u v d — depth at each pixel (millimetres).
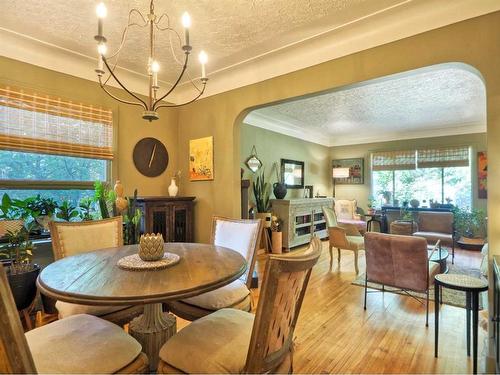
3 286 798
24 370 838
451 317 2613
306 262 1095
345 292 3242
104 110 3131
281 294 1088
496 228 1835
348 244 3980
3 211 2340
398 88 3861
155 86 1730
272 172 5879
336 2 2039
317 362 1936
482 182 5789
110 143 3180
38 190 2730
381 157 7035
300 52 2742
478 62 1919
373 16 2207
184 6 2051
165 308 2166
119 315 1816
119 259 1613
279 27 2348
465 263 4465
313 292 3242
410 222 5305
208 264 1500
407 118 5480
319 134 7086
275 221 5223
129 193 3383
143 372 1232
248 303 1988
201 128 3676
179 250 1848
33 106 2619
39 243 2561
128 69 3148
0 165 2490
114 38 2494
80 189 3000
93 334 1257
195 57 2863
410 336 2273
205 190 3635
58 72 2811
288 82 2875
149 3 1996
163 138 3754
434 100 4375
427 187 6477
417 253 2500
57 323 1363
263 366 1101
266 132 5742
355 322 2514
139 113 3492
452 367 1881
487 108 1884
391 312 2717
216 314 1479
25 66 2596
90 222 2232
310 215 5988
